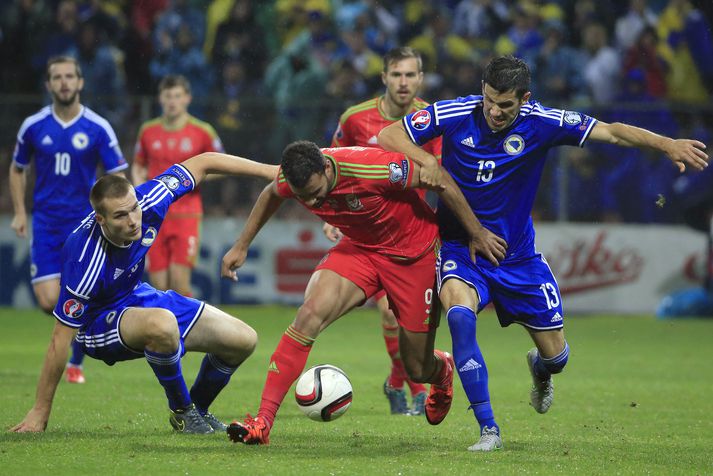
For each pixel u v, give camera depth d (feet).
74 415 79.20
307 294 67.05
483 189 68.13
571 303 177.47
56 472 55.77
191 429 70.33
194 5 208.13
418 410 85.20
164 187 69.56
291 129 172.55
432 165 66.28
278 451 63.36
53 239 104.27
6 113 173.78
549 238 176.65
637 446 69.15
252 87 202.69
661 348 141.28
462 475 56.18
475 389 64.90
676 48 207.31
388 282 68.49
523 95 64.75
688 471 59.88
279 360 65.46
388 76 89.92
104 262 66.54
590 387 104.27
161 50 204.03
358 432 73.61
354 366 118.11
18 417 76.84
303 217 177.37
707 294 176.04
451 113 67.97
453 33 211.41
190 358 124.77
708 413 87.20
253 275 177.37
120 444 64.85
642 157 174.60
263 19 209.56
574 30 210.18
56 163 104.06
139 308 68.13
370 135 91.25
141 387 97.86
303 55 200.34
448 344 140.87
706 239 175.73
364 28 205.87
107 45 204.13
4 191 175.22
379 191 65.46
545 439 71.61
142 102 171.63
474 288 67.15
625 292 177.17
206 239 176.35
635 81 198.70
